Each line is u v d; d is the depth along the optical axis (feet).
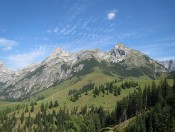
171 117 541.75
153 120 565.53
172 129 510.17
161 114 558.97
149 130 552.00
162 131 527.40
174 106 578.25
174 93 621.72
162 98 643.86
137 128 577.02
